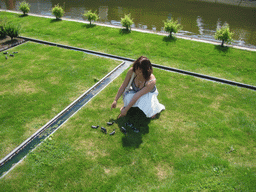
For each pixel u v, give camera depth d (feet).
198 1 64.28
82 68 22.91
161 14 50.14
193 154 12.71
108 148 13.05
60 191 10.59
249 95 18.84
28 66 23.20
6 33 30.32
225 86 20.16
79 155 12.57
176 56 26.43
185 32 39.40
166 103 17.37
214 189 10.60
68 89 19.22
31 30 34.91
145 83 13.53
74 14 48.62
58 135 14.03
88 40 30.86
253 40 36.45
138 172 11.57
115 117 15.62
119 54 26.63
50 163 12.11
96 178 11.21
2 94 18.35
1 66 23.16
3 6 56.08
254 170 11.71
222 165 12.01
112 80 20.48
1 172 11.82
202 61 25.30
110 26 36.04
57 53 26.48
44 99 17.78
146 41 30.25
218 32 29.14
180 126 14.94
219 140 13.80
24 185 10.89
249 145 13.44
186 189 10.60
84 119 15.46
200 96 18.52
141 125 14.92
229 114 16.29
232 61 25.27
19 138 13.92
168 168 11.83
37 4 57.57
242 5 60.70
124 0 63.41
